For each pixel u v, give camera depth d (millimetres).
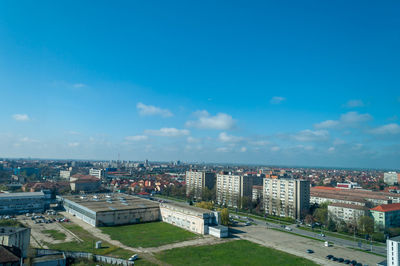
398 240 99375
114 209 162125
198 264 101438
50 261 90625
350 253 118812
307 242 135250
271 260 107500
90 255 103188
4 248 84188
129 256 107000
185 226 156125
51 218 170625
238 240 134750
